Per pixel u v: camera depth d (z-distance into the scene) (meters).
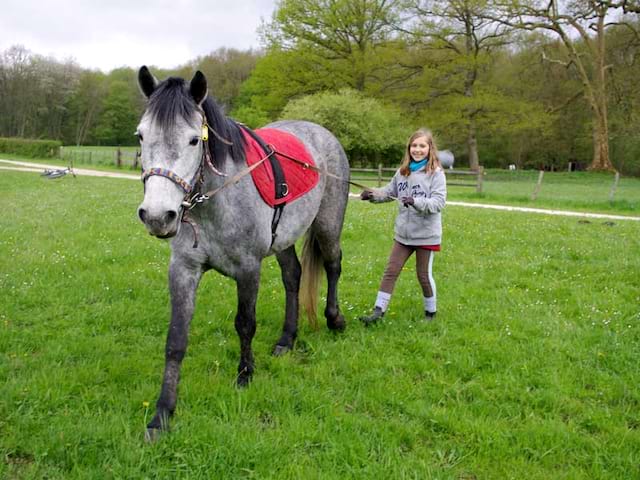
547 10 31.92
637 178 34.78
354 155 32.75
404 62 35.00
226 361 4.16
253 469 2.82
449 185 23.61
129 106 57.38
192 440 2.97
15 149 41.66
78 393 3.55
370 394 3.68
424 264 5.04
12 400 3.33
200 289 5.95
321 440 3.10
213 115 3.24
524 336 4.79
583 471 2.90
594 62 34.03
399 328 4.97
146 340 4.57
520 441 3.16
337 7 33.44
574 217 13.37
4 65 51.69
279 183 3.80
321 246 4.84
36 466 2.72
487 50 34.25
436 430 3.32
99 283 5.99
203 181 3.14
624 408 3.59
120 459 2.82
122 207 12.04
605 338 4.74
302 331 4.89
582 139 39.72
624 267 7.41
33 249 7.38
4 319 4.78
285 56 35.78
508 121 33.31
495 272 7.09
